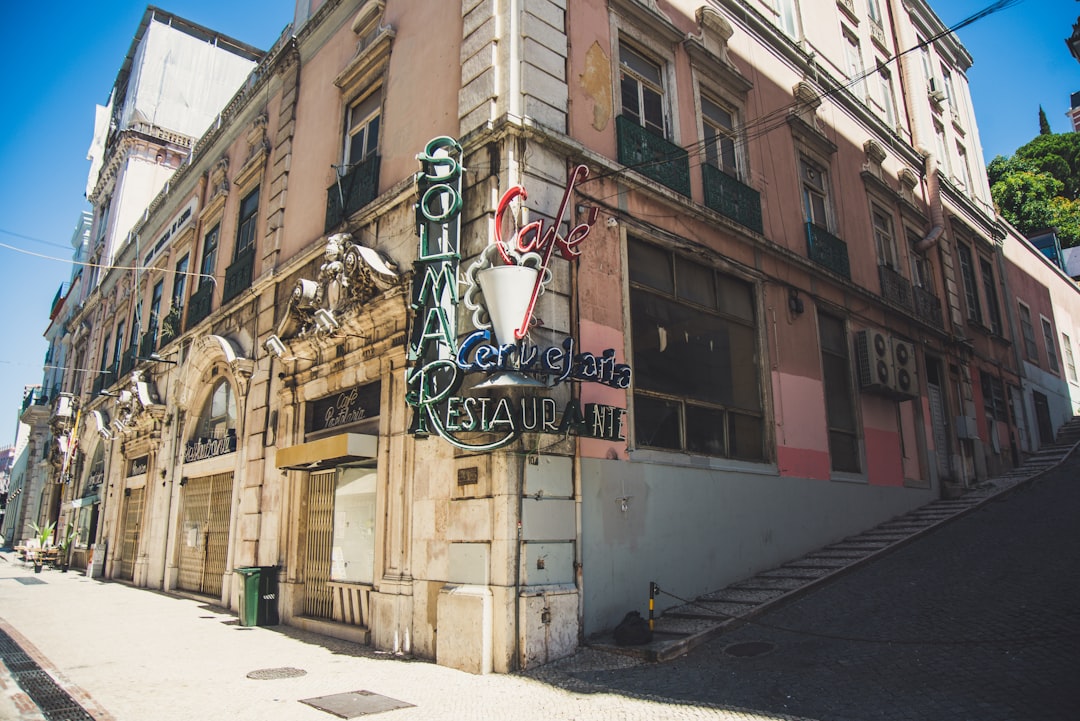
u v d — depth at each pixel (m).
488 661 6.45
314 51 13.23
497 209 7.24
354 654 7.70
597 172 8.62
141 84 27.02
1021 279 22.62
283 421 11.23
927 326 15.64
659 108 10.35
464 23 8.80
